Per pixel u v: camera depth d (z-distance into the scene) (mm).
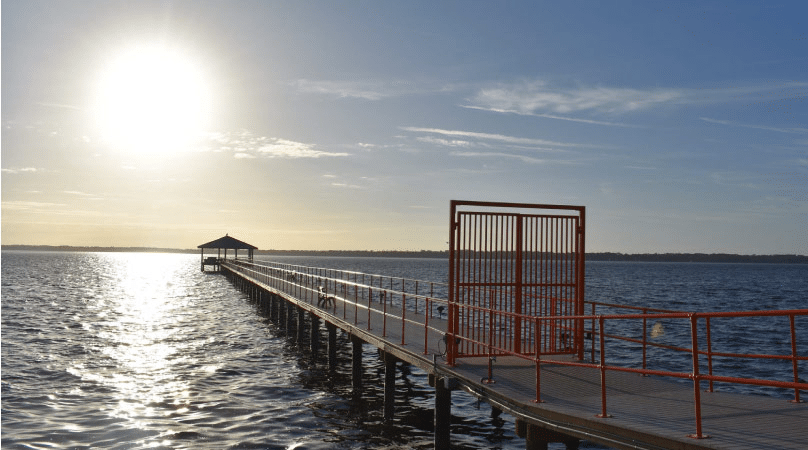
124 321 33125
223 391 16875
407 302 47625
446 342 10742
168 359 21641
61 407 14891
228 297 50969
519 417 7961
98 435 12727
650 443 6121
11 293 52719
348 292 32156
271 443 12398
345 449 12109
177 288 63219
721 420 6719
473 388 9328
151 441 12383
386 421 14164
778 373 20484
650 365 21656
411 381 18859
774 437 5965
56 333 27984
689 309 46938
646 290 70125
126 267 144750
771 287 82375
